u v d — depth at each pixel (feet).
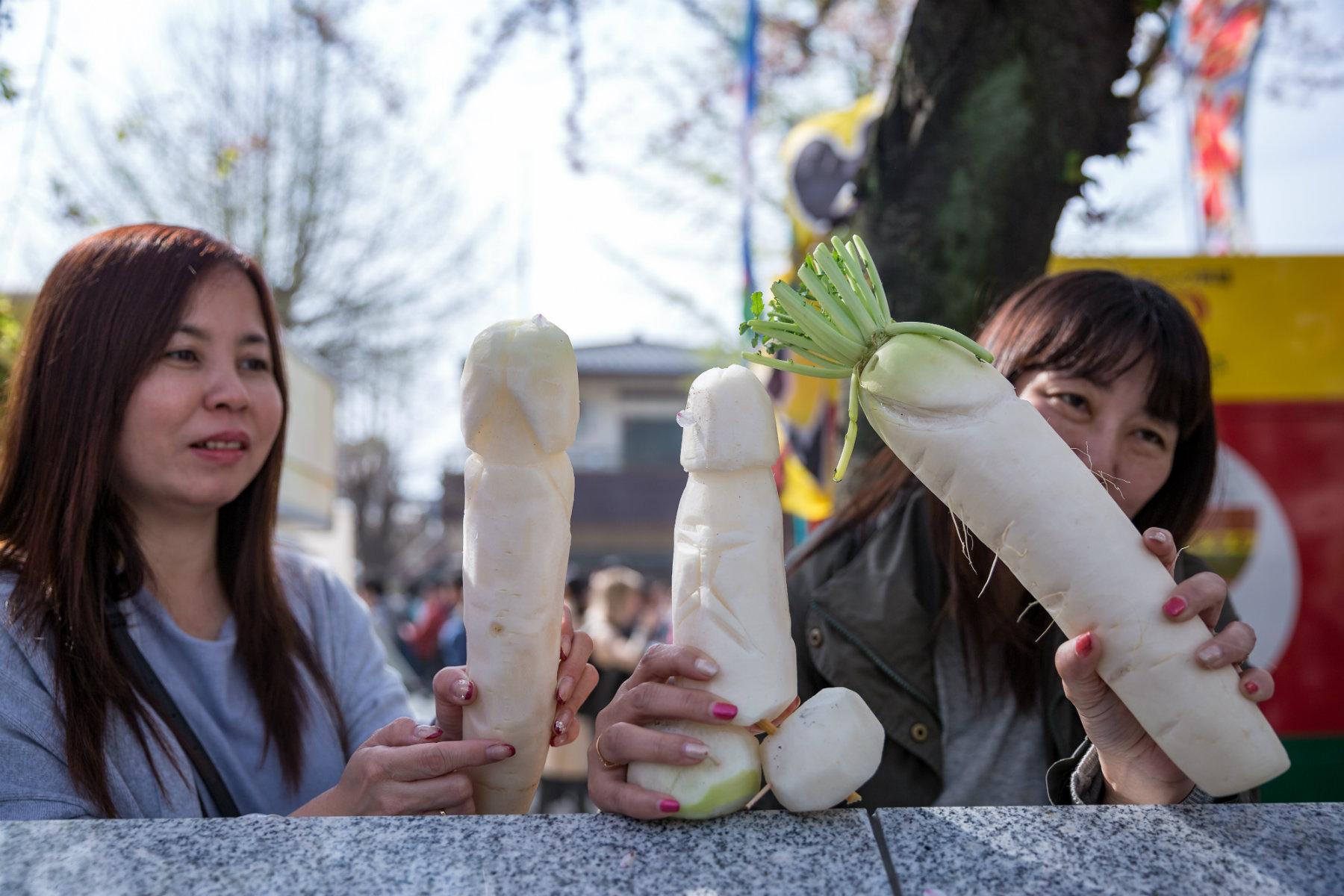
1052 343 5.29
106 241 5.31
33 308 5.29
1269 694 3.70
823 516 10.52
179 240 5.39
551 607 3.84
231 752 5.16
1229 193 16.51
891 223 7.97
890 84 8.35
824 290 3.97
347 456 70.03
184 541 5.45
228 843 3.37
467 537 3.88
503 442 3.69
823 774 3.48
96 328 5.02
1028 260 7.93
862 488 6.38
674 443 75.46
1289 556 11.25
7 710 4.53
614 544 71.46
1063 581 3.75
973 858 3.35
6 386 5.30
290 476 15.02
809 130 11.51
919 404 3.72
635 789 3.52
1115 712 4.01
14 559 4.98
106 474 5.01
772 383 11.09
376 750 4.18
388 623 35.35
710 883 3.24
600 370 74.43
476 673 3.89
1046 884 3.25
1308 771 10.97
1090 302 5.33
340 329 40.73
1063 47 7.57
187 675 5.25
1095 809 3.62
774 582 3.71
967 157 7.70
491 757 3.88
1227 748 3.62
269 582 5.69
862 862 3.33
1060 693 5.32
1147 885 3.26
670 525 70.08
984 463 3.70
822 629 5.58
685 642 3.71
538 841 3.42
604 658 19.76
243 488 5.45
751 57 12.89
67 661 4.71
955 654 5.56
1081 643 3.75
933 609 5.64
